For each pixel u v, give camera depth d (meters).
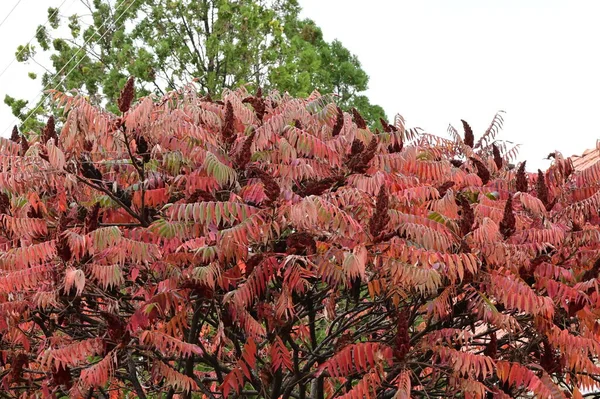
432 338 5.04
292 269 5.05
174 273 5.14
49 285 5.28
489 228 5.07
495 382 5.47
